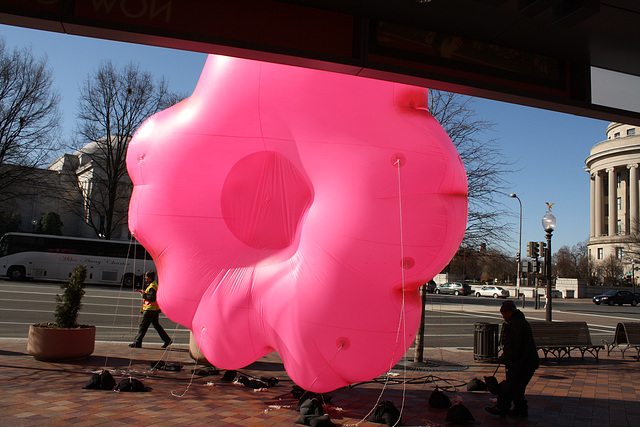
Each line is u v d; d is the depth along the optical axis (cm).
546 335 1129
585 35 432
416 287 509
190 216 589
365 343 487
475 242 1225
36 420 523
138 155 632
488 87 438
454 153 516
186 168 586
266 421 555
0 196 3838
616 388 818
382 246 477
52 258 2958
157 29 343
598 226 7694
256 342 565
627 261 6544
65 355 845
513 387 612
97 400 617
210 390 705
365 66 393
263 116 549
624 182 7406
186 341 1202
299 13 379
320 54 380
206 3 356
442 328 1792
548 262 1514
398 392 746
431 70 416
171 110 641
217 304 568
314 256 489
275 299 517
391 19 404
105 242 3061
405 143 495
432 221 482
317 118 523
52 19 327
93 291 2462
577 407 674
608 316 2722
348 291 479
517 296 4469
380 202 481
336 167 503
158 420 542
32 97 3183
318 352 496
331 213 489
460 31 426
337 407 639
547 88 464
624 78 500
